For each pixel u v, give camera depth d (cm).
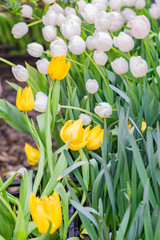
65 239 144
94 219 133
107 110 162
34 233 150
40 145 154
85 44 173
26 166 346
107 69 193
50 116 161
